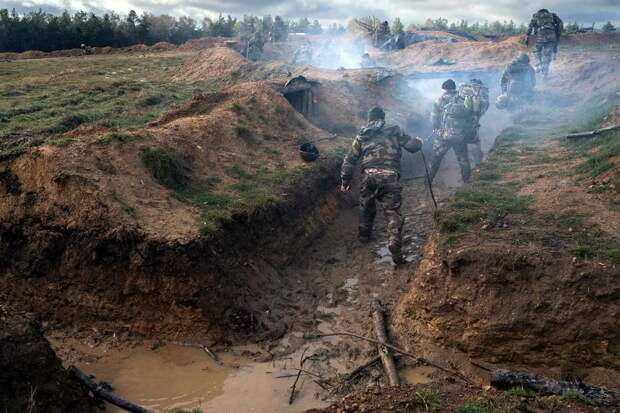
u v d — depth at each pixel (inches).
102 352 229.3
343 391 207.0
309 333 244.8
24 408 168.4
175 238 240.4
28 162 264.1
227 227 263.3
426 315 231.3
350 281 293.1
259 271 270.8
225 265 248.8
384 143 314.2
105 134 292.2
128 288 239.8
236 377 216.4
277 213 303.1
